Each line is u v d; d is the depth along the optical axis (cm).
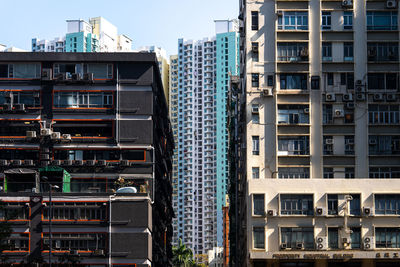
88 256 6969
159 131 8681
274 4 7838
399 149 7594
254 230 6844
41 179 7456
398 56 7756
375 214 6844
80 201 7112
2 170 7725
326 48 7756
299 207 6881
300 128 7581
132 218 7081
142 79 7900
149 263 7156
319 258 6662
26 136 7794
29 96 7912
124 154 7781
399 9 7794
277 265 6769
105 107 7850
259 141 7556
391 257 6675
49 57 7938
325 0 7806
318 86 7681
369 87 7700
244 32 8169
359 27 7788
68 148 7800
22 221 7031
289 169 7519
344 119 7644
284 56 7725
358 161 7550
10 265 6788
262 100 7638
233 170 10844
